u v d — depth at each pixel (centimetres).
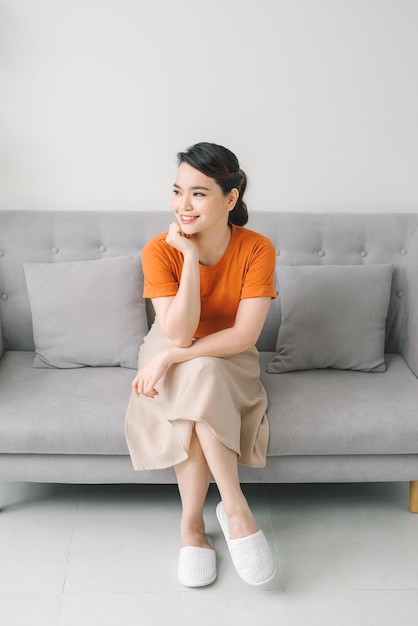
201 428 190
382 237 253
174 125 262
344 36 256
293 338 237
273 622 178
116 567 197
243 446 202
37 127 260
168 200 270
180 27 253
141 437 202
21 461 209
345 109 264
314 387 225
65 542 207
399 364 245
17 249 249
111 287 238
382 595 188
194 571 189
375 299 241
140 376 202
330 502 229
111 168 266
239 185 202
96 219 252
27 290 249
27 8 247
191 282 198
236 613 181
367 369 238
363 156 269
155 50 254
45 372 235
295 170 270
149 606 183
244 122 263
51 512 221
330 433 204
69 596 186
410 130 267
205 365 194
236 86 260
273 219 254
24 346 255
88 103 258
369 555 204
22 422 203
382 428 205
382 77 261
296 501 230
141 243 251
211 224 198
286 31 255
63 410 208
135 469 199
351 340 237
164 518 219
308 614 181
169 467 206
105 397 217
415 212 275
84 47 253
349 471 212
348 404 214
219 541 208
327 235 253
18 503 226
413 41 258
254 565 182
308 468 210
